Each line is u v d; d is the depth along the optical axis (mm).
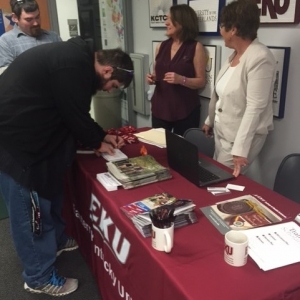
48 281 1859
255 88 1746
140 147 2078
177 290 952
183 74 2598
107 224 1483
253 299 899
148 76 2730
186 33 2559
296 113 2086
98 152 1936
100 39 3797
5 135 1559
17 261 2244
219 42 2568
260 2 2115
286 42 2047
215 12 2484
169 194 1426
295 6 1918
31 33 2568
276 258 1037
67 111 1560
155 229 1091
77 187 1963
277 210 1316
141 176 1577
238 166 1739
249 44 1827
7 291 1975
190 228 1224
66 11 3479
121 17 3719
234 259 1012
